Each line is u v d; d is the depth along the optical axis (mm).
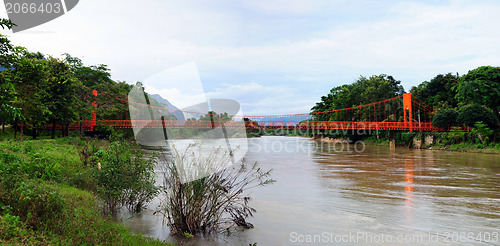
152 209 7785
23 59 5395
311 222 7301
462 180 14812
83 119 37500
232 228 6582
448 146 41125
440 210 8812
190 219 6078
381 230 6863
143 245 4746
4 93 4750
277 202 9266
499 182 14195
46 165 8766
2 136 27578
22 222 4195
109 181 7453
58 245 3959
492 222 7645
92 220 5191
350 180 14203
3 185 5312
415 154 33250
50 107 25531
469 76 48969
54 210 5098
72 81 27078
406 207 9117
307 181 13633
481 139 38062
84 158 10562
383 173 17062
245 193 10156
